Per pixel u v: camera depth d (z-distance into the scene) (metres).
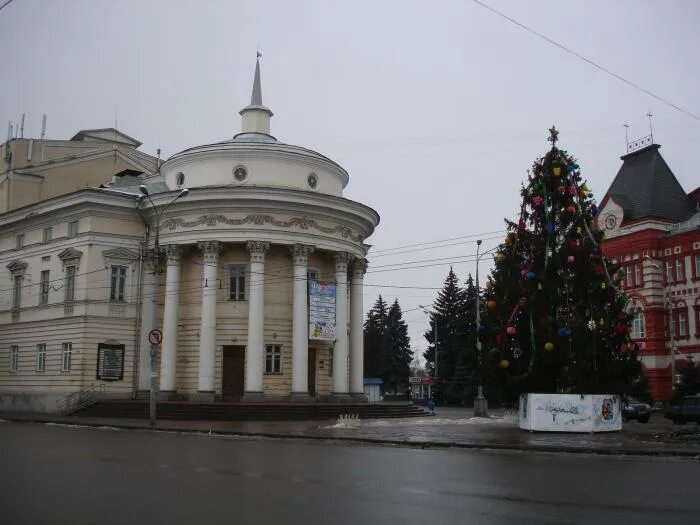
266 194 39.78
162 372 39.94
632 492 12.41
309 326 39.69
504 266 29.34
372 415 39.22
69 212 42.78
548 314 28.20
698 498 11.79
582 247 28.50
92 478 13.80
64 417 37.31
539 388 28.81
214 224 39.88
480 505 11.03
